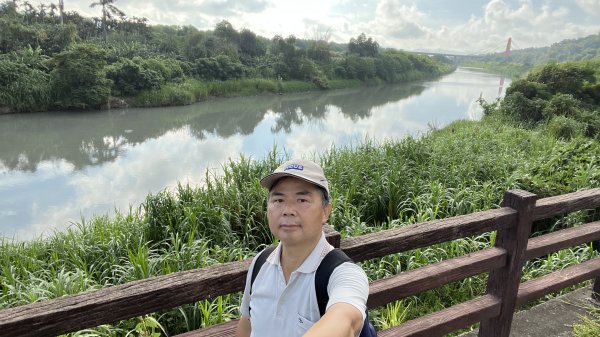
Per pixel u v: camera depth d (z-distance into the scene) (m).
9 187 10.93
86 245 4.71
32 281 3.81
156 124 20.89
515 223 2.24
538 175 5.75
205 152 15.24
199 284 1.42
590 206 2.62
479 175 6.76
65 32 28.50
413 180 6.20
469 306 2.28
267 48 49.41
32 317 1.16
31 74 21.84
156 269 3.89
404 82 63.50
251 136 18.66
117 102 24.72
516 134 10.48
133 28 42.16
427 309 3.60
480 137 9.81
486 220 2.12
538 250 2.47
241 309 1.30
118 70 25.34
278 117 25.06
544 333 2.75
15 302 3.32
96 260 4.39
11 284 3.82
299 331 1.07
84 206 9.68
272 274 1.16
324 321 0.90
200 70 33.72
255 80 37.31
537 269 4.02
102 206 9.69
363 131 20.31
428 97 40.22
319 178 1.10
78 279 3.64
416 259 4.01
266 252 1.24
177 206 5.15
